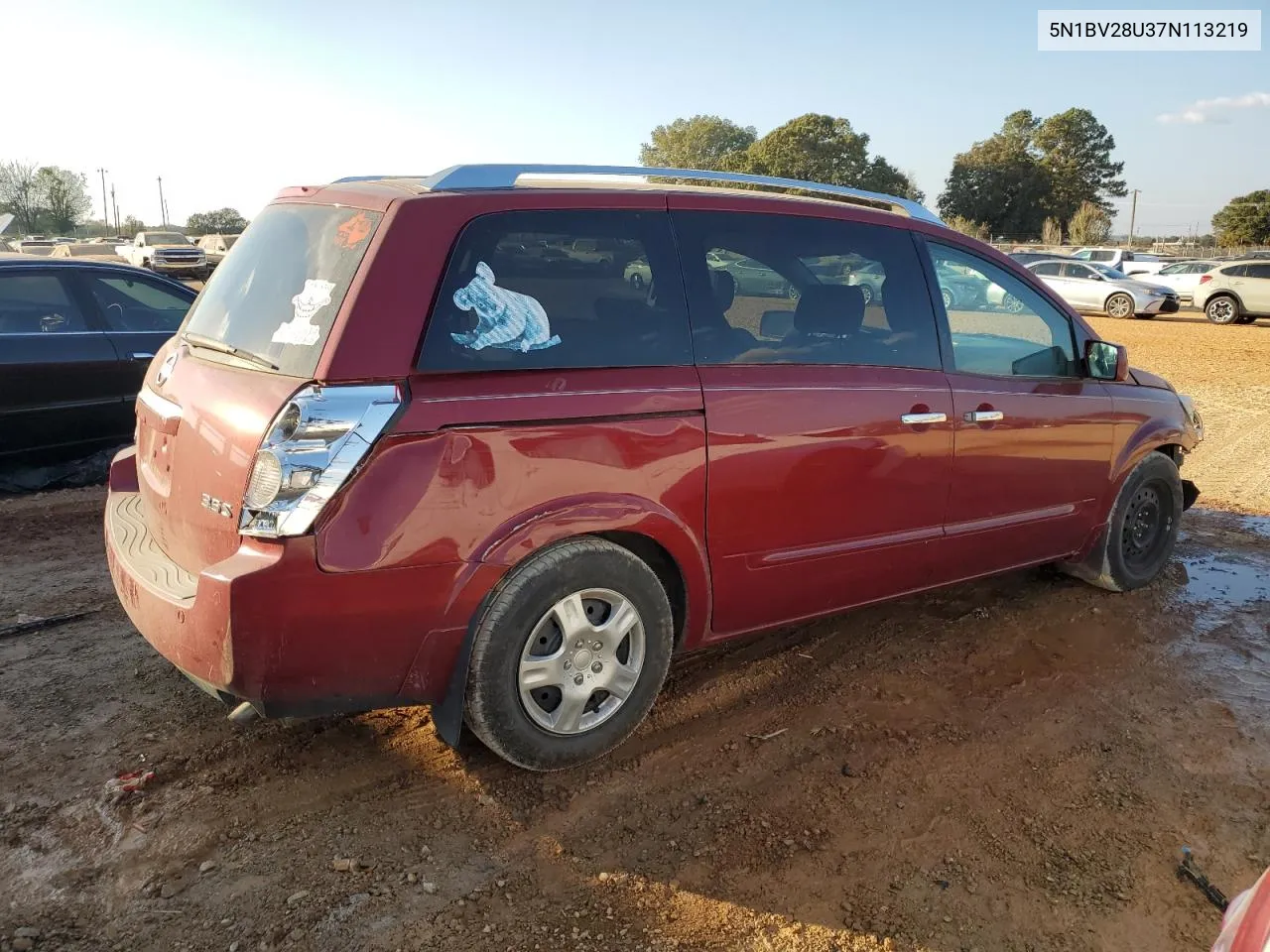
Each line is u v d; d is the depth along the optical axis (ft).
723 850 9.09
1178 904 8.54
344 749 10.56
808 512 11.30
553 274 9.70
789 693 12.24
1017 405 13.35
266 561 8.16
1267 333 67.56
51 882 8.37
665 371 10.17
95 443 21.81
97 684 11.94
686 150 326.85
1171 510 16.47
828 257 11.80
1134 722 11.74
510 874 8.67
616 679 10.19
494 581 9.07
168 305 23.38
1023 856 9.14
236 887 8.38
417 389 8.65
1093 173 290.15
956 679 12.75
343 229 9.39
